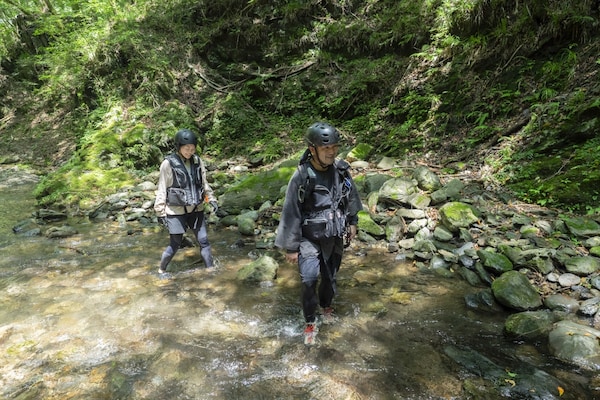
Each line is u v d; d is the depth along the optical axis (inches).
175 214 158.6
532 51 273.6
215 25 464.8
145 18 481.7
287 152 348.2
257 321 129.6
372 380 99.3
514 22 289.9
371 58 384.8
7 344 119.2
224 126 397.4
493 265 147.4
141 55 434.9
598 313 118.7
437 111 300.7
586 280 135.9
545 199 193.8
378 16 387.2
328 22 414.3
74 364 109.4
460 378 98.4
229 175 323.0
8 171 422.3
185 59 451.8
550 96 242.4
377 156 297.0
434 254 167.8
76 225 243.6
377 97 357.4
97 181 309.7
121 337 122.0
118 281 162.4
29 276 169.2
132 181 316.5
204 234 168.2
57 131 500.1
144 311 137.5
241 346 115.8
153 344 117.8
